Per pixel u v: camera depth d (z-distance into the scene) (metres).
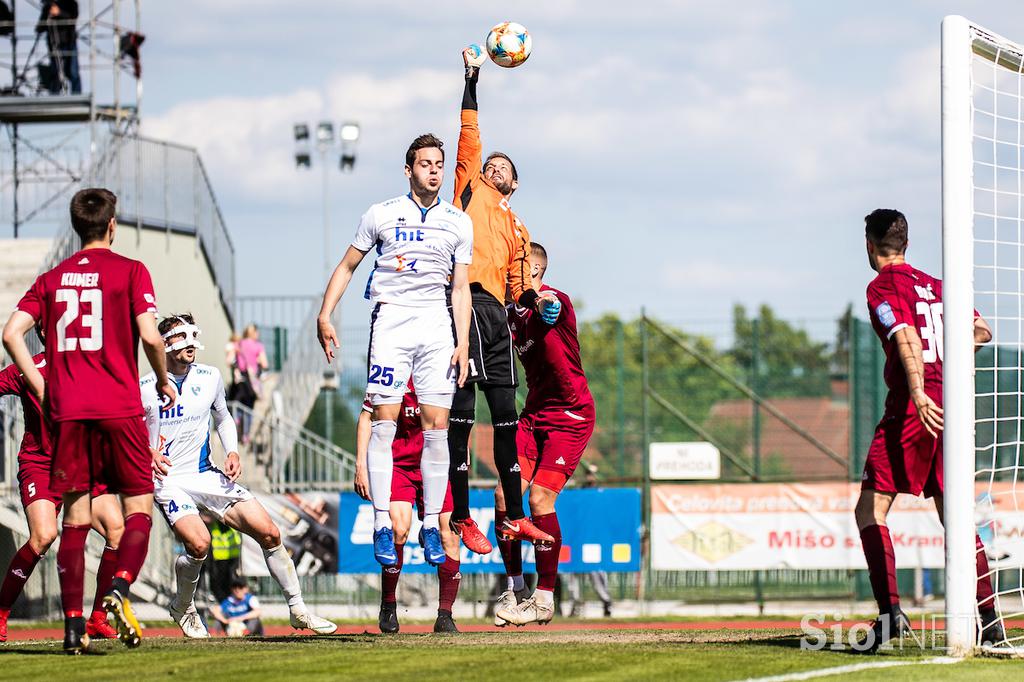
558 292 18.66
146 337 13.75
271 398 45.53
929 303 14.62
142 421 14.00
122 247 44.31
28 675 12.11
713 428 44.28
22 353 13.80
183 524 19.11
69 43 46.66
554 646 14.32
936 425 13.74
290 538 35.22
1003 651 14.00
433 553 15.63
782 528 36.91
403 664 12.45
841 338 42.66
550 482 18.66
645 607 37.62
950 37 14.62
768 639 15.46
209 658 13.06
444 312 15.12
